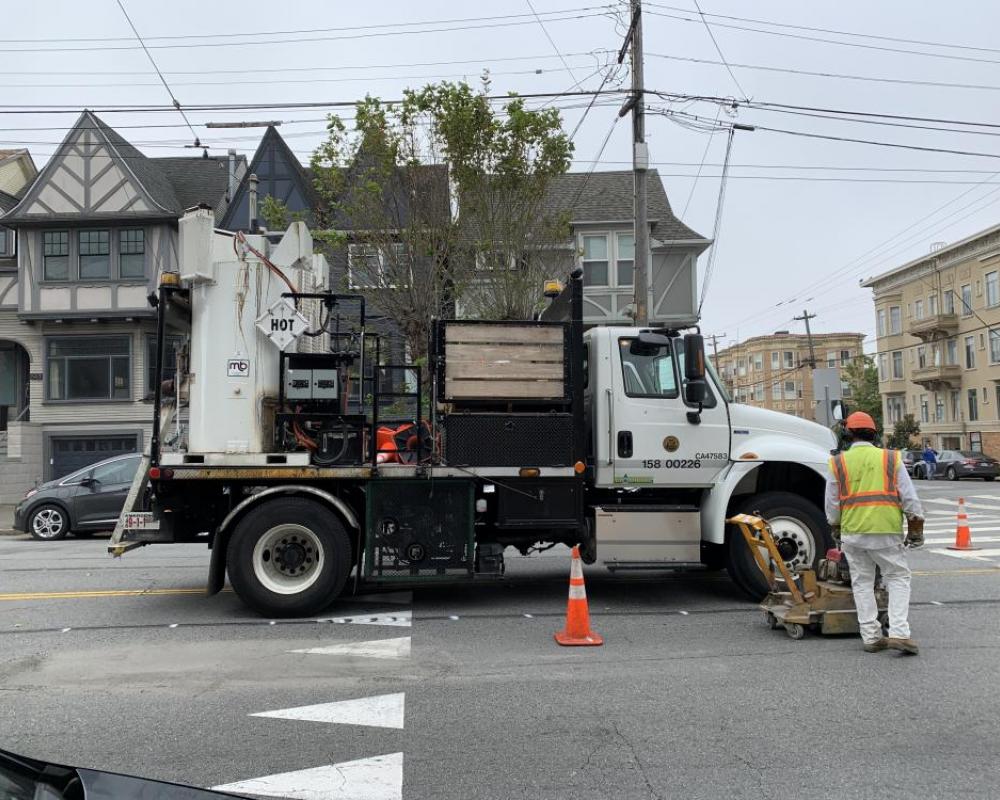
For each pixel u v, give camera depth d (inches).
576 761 166.2
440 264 619.8
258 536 290.4
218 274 298.0
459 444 294.8
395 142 617.3
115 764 165.8
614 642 261.0
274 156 995.9
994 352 1700.3
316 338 328.8
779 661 237.3
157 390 295.1
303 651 251.9
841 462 249.0
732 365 3545.8
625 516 304.8
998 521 635.5
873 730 181.3
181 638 269.1
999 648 249.8
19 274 977.5
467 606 317.1
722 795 149.9
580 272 303.6
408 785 155.4
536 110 631.8
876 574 265.6
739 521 287.1
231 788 154.0
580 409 300.7
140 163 1014.4
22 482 948.0
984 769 160.4
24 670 233.8
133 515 297.6
